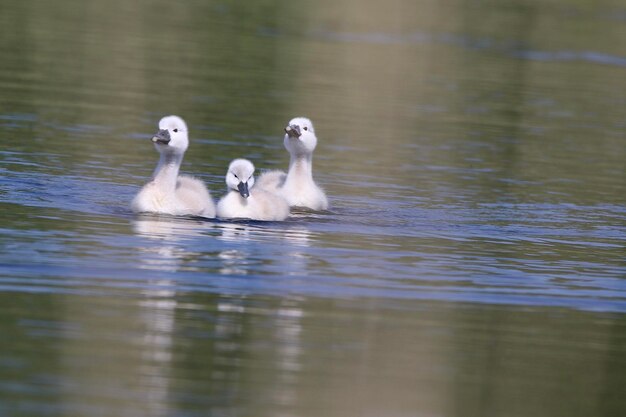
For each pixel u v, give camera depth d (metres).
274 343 11.81
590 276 15.34
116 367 10.78
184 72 32.53
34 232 15.34
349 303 13.32
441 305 13.56
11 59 32.00
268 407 10.12
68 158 20.64
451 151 24.61
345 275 14.48
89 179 19.12
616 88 36.94
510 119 29.72
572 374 11.62
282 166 21.70
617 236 17.92
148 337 11.66
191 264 14.41
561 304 13.98
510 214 18.98
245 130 24.98
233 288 13.57
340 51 39.31
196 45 37.84
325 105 29.31
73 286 13.14
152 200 17.03
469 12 53.69
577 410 10.67
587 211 19.67
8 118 23.88
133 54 34.81
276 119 26.69
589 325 13.23
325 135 25.27
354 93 31.62
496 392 10.96
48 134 22.67
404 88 33.41
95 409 9.77
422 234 17.09
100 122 24.53
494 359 11.88
